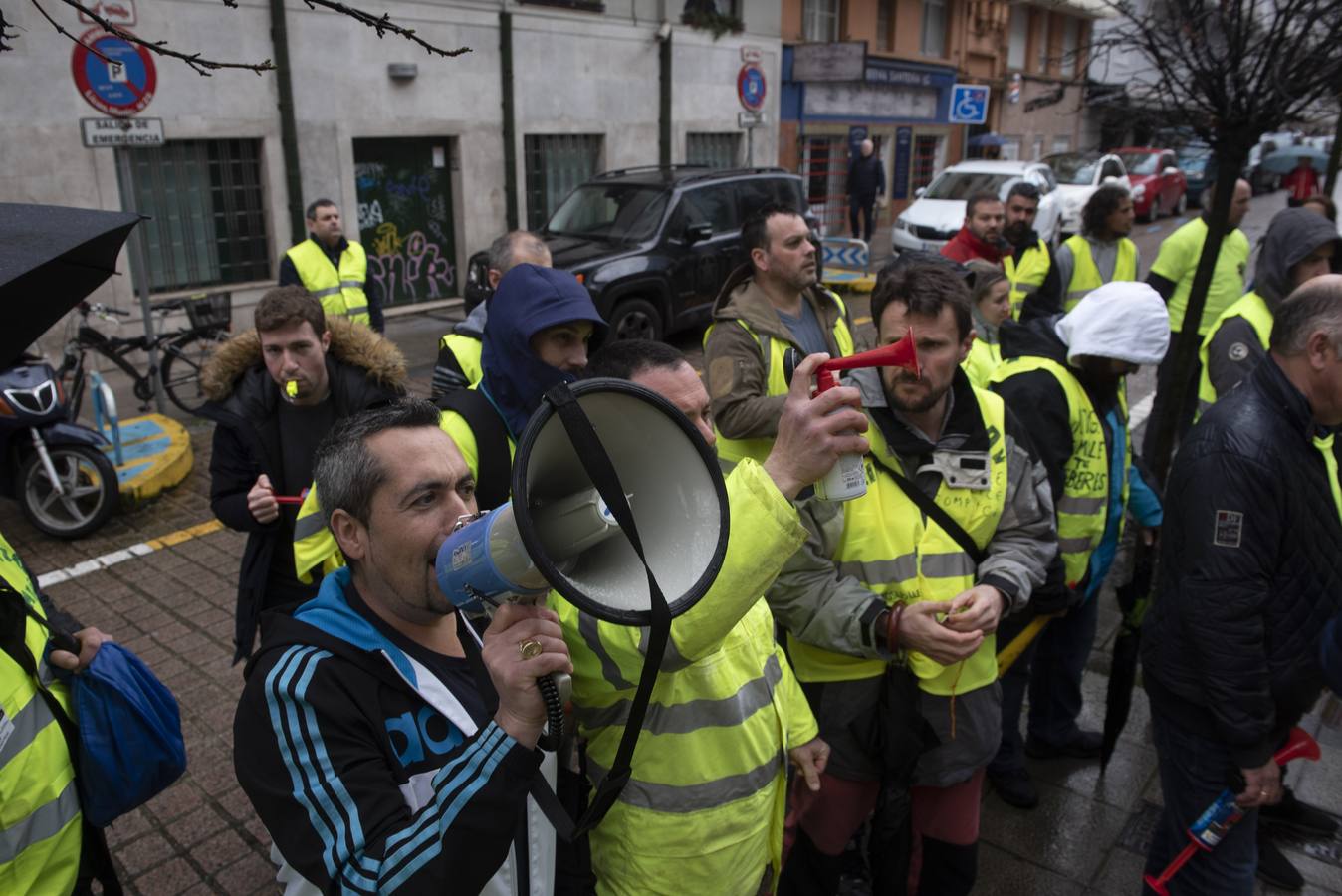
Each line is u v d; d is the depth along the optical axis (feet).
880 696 7.09
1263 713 6.74
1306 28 12.16
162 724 5.97
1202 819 7.25
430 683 4.57
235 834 10.00
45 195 28.07
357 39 35.14
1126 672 9.86
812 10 60.18
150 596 15.44
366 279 22.41
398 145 38.40
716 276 32.22
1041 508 7.66
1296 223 12.65
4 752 5.14
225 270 33.68
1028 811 10.25
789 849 8.11
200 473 21.29
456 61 38.65
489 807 3.65
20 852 5.26
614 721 5.07
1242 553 6.66
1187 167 69.82
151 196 31.19
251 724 4.31
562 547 3.37
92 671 5.68
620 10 45.21
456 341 10.68
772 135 57.21
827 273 41.68
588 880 5.03
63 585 15.89
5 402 16.75
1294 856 9.65
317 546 8.17
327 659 4.38
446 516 4.43
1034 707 11.21
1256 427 6.74
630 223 31.40
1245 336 12.98
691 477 3.55
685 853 5.10
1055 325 9.82
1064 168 58.03
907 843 7.02
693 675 5.12
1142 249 53.16
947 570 7.13
